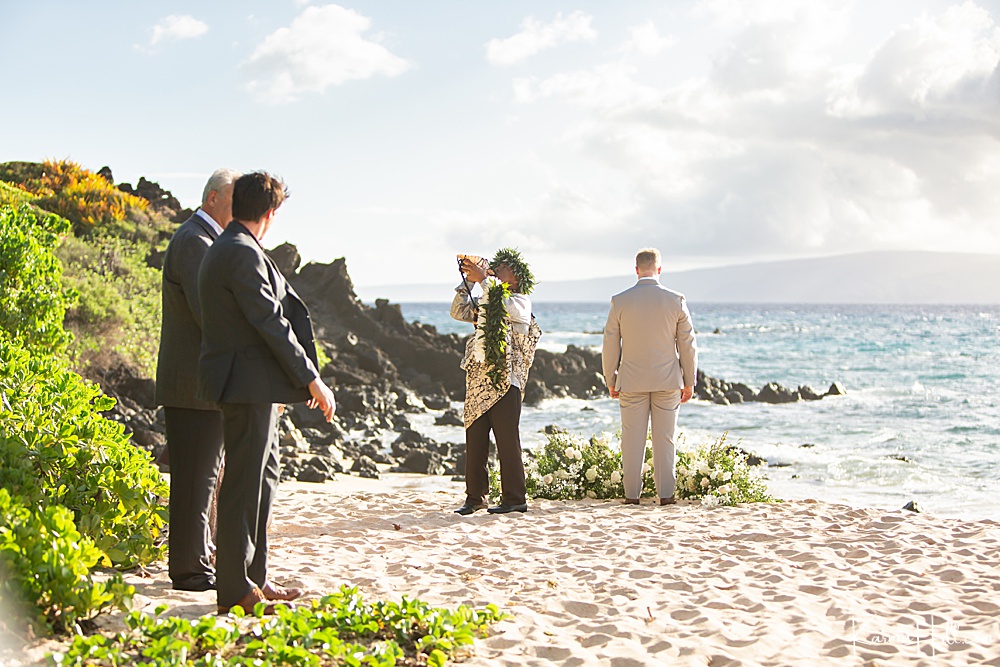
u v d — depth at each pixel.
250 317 3.93
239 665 3.31
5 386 5.20
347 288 36.56
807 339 76.94
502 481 8.36
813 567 5.90
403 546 6.61
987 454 16.86
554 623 4.61
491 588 5.36
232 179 4.77
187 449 4.64
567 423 24.75
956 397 29.77
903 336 80.88
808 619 4.62
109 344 19.64
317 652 3.63
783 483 13.68
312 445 18.17
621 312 8.80
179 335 4.59
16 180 32.81
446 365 34.72
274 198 4.21
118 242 26.67
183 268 4.48
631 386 8.80
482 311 8.18
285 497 9.28
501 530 7.33
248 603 4.10
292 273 36.06
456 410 28.98
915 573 5.66
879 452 17.28
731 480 9.31
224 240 4.06
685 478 9.34
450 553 6.38
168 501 5.14
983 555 6.17
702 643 4.20
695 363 8.80
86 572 3.71
